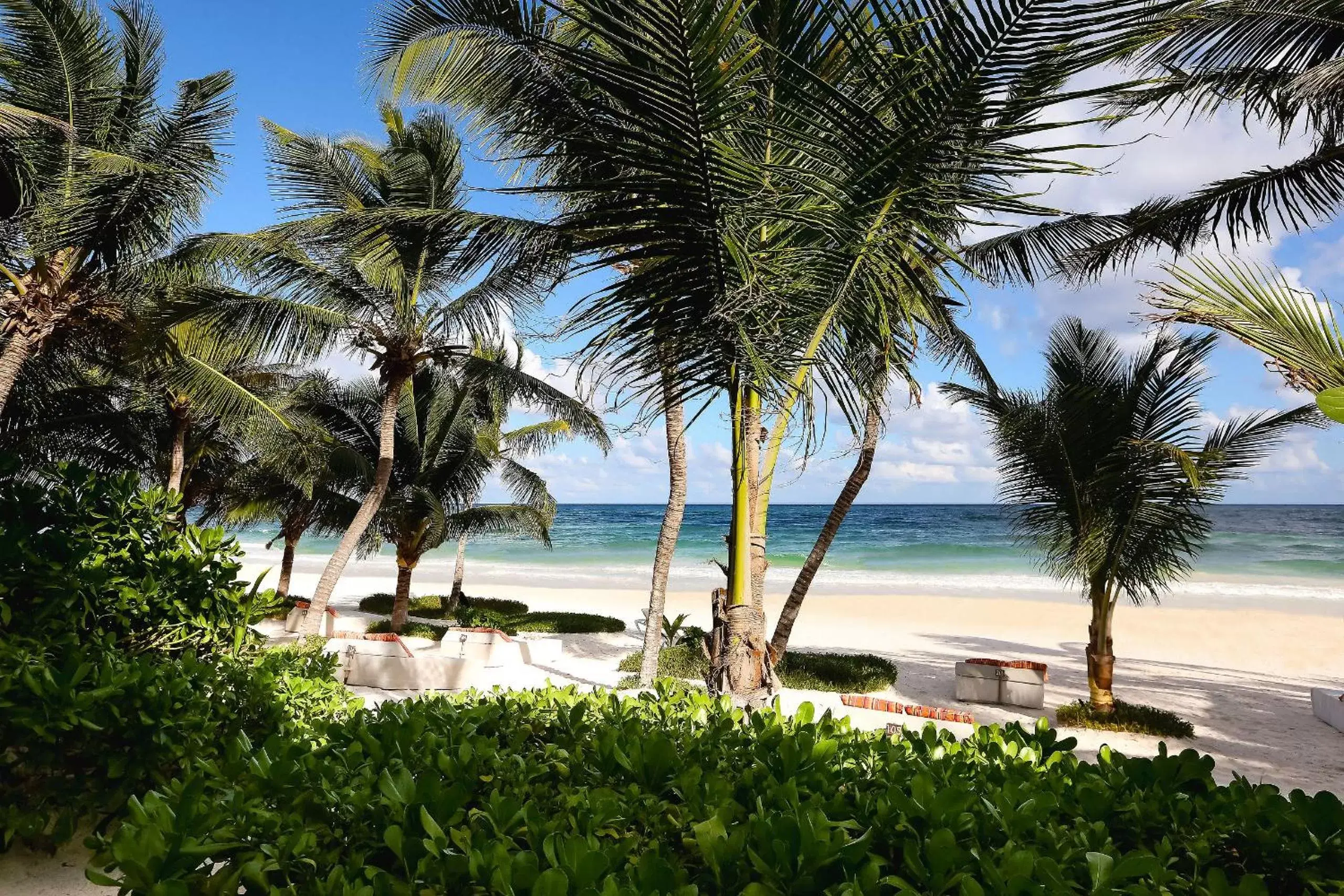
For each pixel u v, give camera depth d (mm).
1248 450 9414
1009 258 9953
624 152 3564
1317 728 10359
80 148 9961
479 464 18625
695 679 12344
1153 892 1733
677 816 2203
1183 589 30297
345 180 11805
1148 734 9758
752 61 4098
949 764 2688
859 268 3965
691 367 4211
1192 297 4824
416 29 5777
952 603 26047
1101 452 9789
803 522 69812
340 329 12227
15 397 13258
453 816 2004
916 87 3301
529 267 6062
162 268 10984
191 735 3555
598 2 3057
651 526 70312
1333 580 33531
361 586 31172
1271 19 6719
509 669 12953
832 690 11914
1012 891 1677
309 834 1846
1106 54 3123
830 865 1772
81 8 10414
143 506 4926
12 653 3486
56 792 3416
